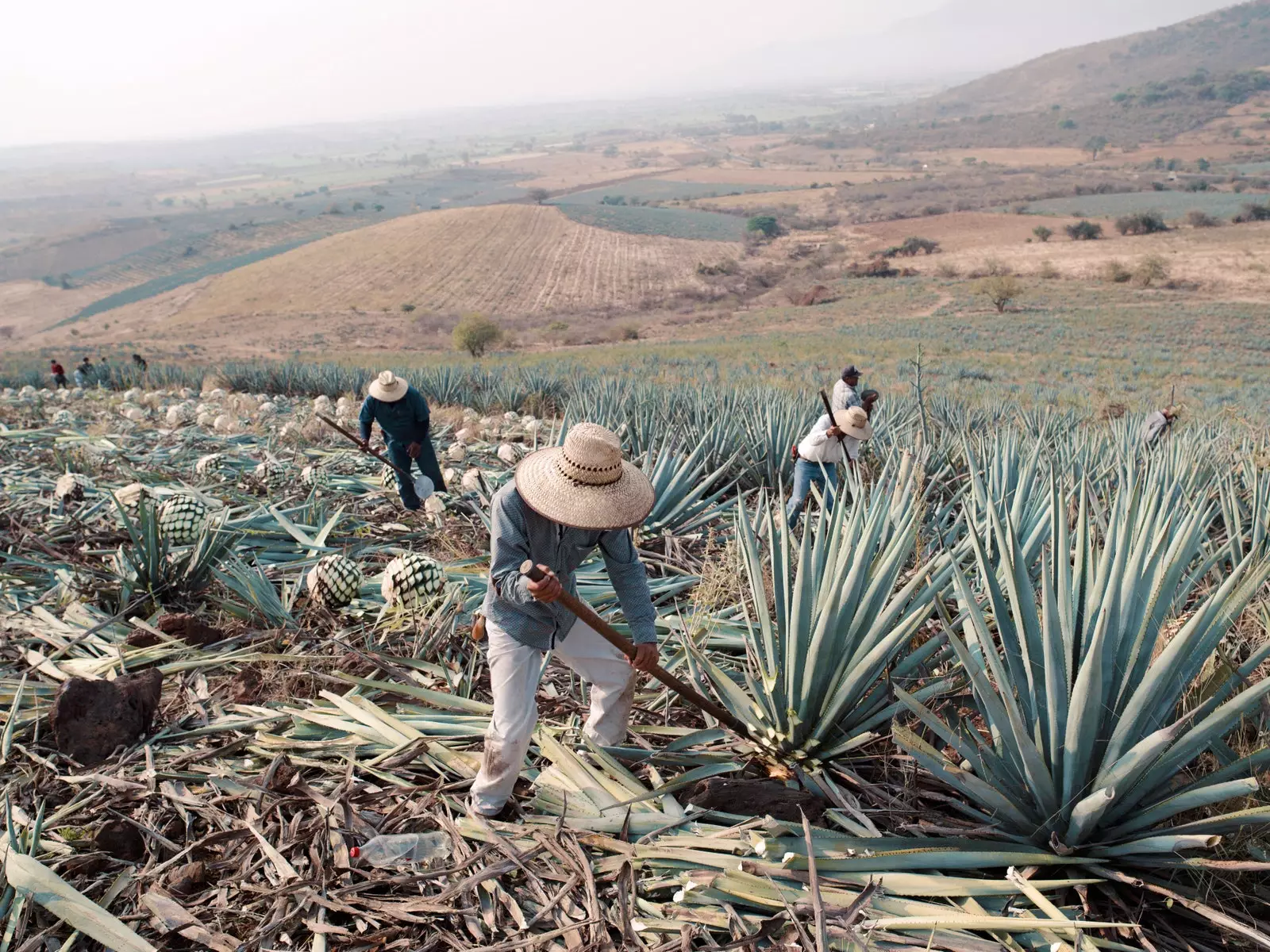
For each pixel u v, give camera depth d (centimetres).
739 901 289
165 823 333
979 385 3353
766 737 367
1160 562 330
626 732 385
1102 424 1748
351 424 1145
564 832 321
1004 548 321
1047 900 281
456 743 385
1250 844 293
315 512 723
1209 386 3638
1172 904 292
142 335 9869
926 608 347
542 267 12706
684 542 680
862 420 688
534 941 272
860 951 267
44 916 285
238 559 552
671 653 482
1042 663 318
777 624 390
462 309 10419
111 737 373
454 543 669
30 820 327
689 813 330
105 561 580
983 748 321
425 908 285
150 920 281
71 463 843
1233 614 304
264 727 397
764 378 3259
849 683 354
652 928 278
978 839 316
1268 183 19375
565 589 340
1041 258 10175
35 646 472
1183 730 305
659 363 4203
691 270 12519
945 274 9675
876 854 303
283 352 7625
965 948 268
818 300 8838
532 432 1116
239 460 909
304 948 276
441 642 476
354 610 522
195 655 458
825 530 417
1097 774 304
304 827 324
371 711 397
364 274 12369
